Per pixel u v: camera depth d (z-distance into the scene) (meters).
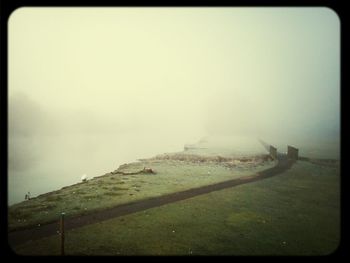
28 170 49.75
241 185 28.88
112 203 23.36
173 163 44.44
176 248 15.73
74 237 17.09
